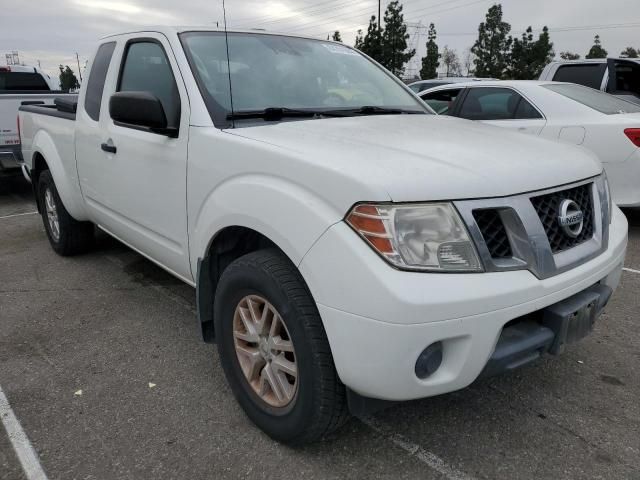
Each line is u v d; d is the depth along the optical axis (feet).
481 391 9.36
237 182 7.88
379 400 7.06
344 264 6.24
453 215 6.33
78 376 9.97
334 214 6.47
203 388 9.55
